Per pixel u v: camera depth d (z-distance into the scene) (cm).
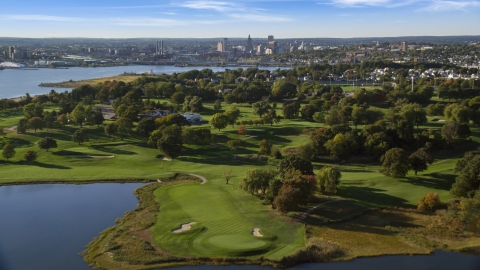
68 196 12550
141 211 11256
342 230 9988
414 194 12131
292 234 9694
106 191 13012
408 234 9744
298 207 11131
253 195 12100
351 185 12925
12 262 8612
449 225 10050
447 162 15762
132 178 14100
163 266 8438
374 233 9850
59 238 9719
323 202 11519
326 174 12138
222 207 11256
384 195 12062
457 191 11362
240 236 9512
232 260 8588
